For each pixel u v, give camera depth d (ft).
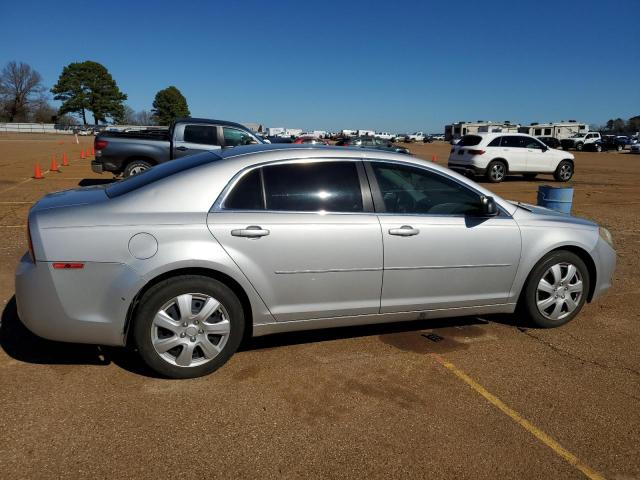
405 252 12.05
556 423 9.71
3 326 13.10
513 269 13.32
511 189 49.37
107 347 12.15
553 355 12.62
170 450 8.52
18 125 263.90
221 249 10.55
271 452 8.57
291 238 11.08
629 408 10.31
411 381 11.13
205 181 10.98
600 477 8.30
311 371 11.42
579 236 13.97
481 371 11.68
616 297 17.24
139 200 10.64
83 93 299.79
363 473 8.16
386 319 12.45
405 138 243.19
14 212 29.19
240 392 10.41
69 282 10.01
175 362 10.64
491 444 9.02
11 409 9.47
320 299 11.60
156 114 355.15
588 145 158.51
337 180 11.87
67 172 55.77
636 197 45.06
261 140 39.32
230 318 10.87
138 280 10.09
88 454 8.32
